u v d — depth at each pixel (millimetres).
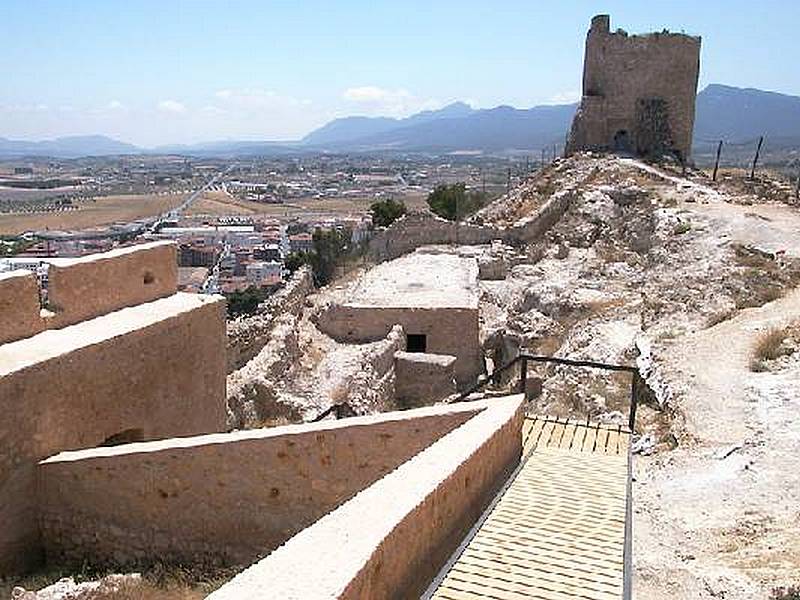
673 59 49438
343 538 6285
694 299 24359
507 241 39750
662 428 15641
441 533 7781
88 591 9656
